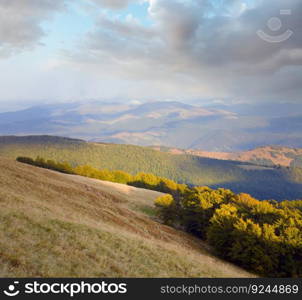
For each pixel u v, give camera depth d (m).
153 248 19.42
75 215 24.12
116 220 33.94
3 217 14.66
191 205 53.12
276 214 40.88
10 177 34.78
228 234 38.00
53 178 54.56
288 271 32.66
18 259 10.91
